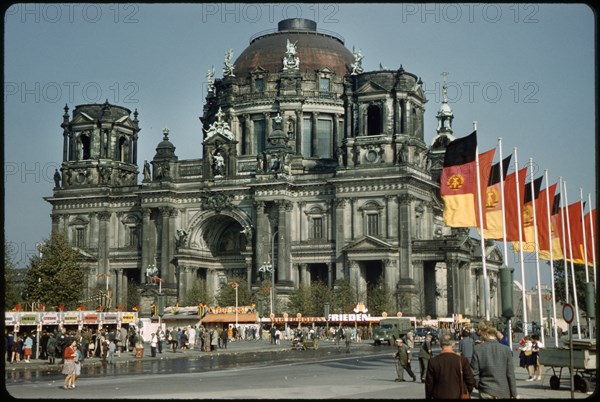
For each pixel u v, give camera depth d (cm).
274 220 18625
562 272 16825
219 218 19600
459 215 6406
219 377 6138
